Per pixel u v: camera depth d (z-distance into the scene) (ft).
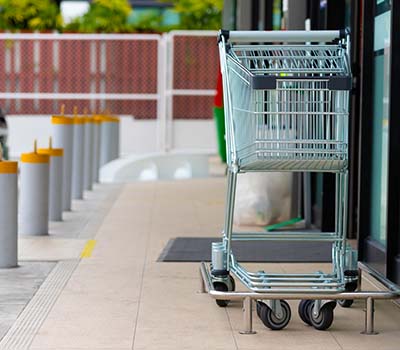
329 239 24.72
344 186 23.98
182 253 33.94
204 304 25.85
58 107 87.35
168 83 85.61
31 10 100.53
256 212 40.60
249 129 23.06
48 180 38.40
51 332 22.84
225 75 23.50
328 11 38.27
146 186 59.41
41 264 31.83
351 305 25.80
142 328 23.26
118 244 36.19
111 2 100.22
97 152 61.72
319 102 23.15
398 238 26.45
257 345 21.77
